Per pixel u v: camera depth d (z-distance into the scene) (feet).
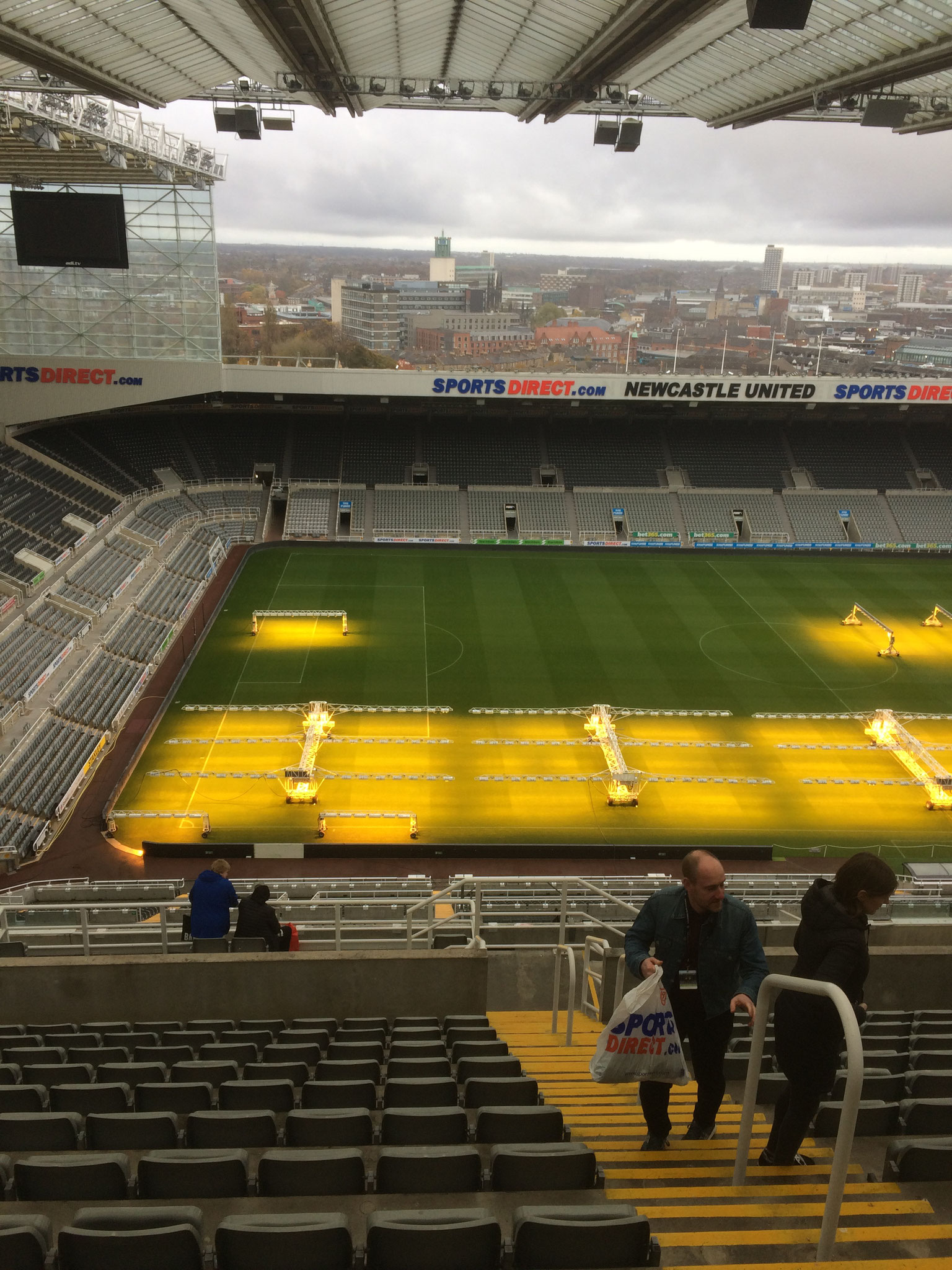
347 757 119.44
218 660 146.00
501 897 83.82
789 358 493.77
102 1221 14.53
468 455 228.63
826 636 163.53
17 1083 24.61
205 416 228.22
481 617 167.43
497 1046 27.50
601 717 126.41
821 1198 16.84
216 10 79.15
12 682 121.39
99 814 106.22
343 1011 34.01
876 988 33.76
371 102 107.14
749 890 84.07
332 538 207.92
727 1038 19.33
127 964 32.94
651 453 233.96
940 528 220.02
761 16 52.08
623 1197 16.75
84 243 133.08
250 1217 14.34
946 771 118.83
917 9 65.67
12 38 81.66
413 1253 13.70
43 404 185.16
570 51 86.58
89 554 162.30
